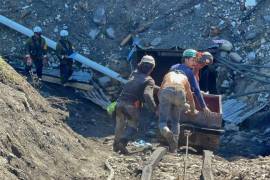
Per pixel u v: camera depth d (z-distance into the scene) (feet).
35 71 85.76
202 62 54.49
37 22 97.91
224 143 74.64
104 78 90.02
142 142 65.16
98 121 79.82
